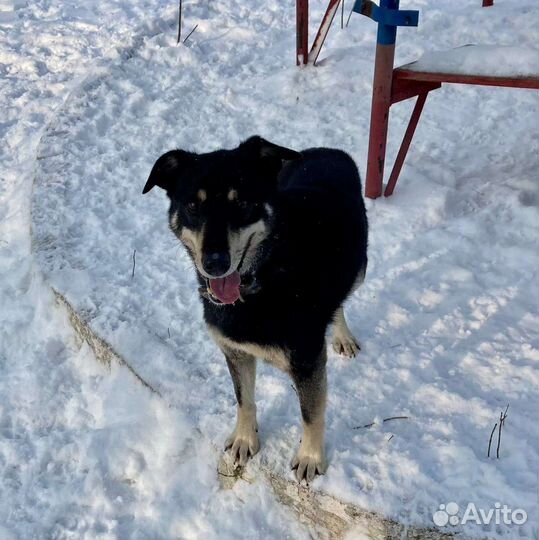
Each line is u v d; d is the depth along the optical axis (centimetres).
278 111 187
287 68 210
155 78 209
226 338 86
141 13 268
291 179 110
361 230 107
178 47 221
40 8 274
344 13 240
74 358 126
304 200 93
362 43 218
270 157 88
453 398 95
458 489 81
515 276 121
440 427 90
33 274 139
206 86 205
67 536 98
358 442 91
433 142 168
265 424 100
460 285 120
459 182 153
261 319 82
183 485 101
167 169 88
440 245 130
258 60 218
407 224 137
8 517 101
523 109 177
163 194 157
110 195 157
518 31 204
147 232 145
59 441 112
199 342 115
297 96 193
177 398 106
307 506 90
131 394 113
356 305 120
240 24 241
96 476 104
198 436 103
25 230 155
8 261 150
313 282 86
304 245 87
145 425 108
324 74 201
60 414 118
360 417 96
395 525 80
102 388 118
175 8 246
